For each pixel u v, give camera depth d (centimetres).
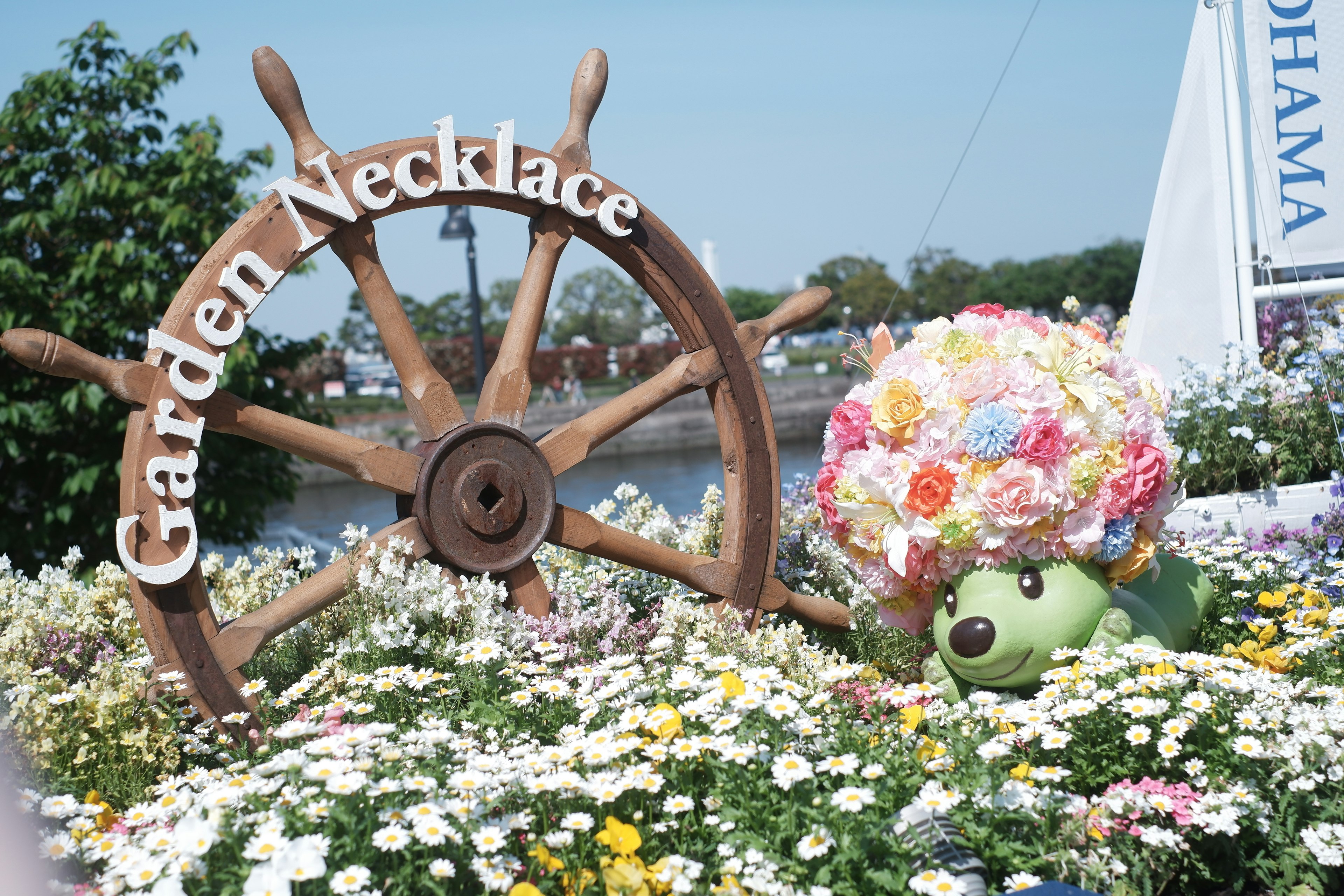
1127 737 250
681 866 198
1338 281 549
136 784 267
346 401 3828
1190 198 553
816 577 438
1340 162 533
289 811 204
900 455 299
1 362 696
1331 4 526
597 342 6925
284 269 318
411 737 240
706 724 248
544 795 224
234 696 308
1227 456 490
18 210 733
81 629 353
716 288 384
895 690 290
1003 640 284
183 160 723
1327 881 226
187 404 305
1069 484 283
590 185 368
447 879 192
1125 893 216
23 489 746
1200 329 555
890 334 342
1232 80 542
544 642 325
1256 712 254
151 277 716
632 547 375
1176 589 345
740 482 387
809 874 204
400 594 317
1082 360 299
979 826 219
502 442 350
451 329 7025
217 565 427
